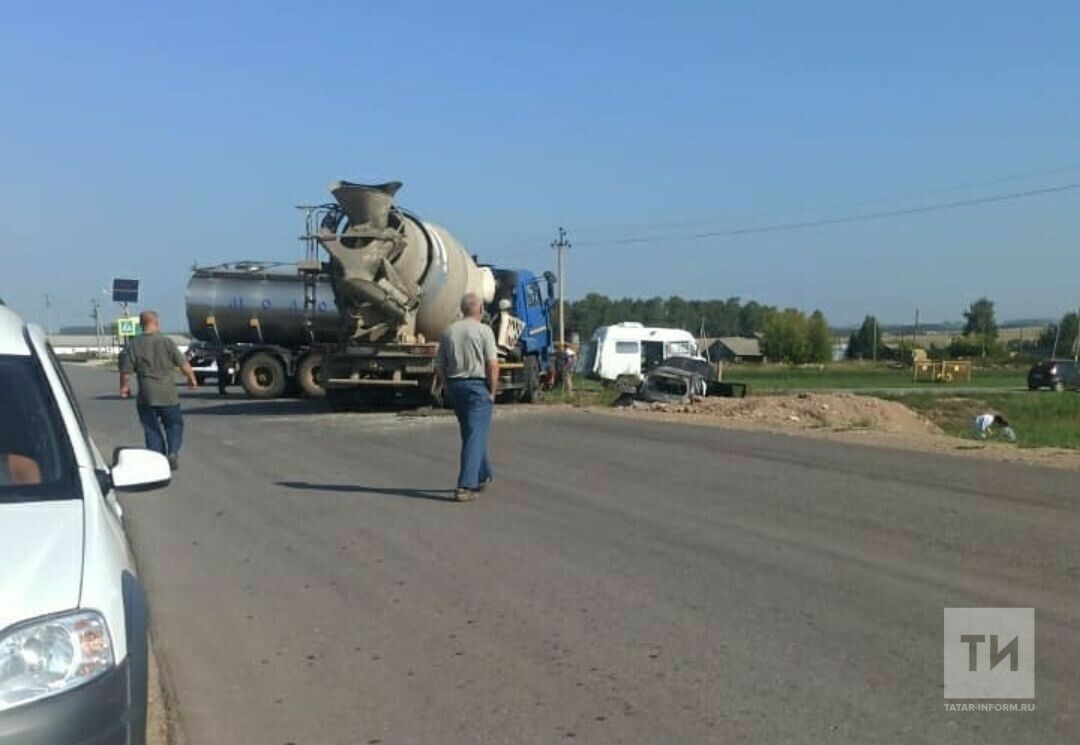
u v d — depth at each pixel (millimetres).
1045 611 7074
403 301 22562
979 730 5246
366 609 7469
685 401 25531
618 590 7777
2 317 5805
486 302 25578
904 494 11125
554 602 7520
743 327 141000
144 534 10078
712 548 8992
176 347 14188
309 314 30484
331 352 23359
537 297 30203
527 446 15523
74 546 4223
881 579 7918
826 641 6574
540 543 9305
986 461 13391
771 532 9539
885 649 6410
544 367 31328
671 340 56312
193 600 7797
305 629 7062
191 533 10109
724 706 5594
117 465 5410
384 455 15281
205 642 6848
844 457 13969
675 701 5676
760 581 7945
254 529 10234
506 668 6234
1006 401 47781
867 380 75438
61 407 5277
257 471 13953
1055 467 12750
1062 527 9430
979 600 7344
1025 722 5336
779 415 21922
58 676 3773
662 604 7414
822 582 7883
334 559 8930
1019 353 131500
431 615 7289
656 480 12391
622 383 37562
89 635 3895
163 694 5949
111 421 23031
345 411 23859
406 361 22891
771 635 6707
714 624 6949
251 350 30875
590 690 5859
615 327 56344
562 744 5164
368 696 5863
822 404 23219
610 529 9805
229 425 20500
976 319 141250
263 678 6180
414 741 5250
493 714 5559
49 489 4766
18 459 4898
